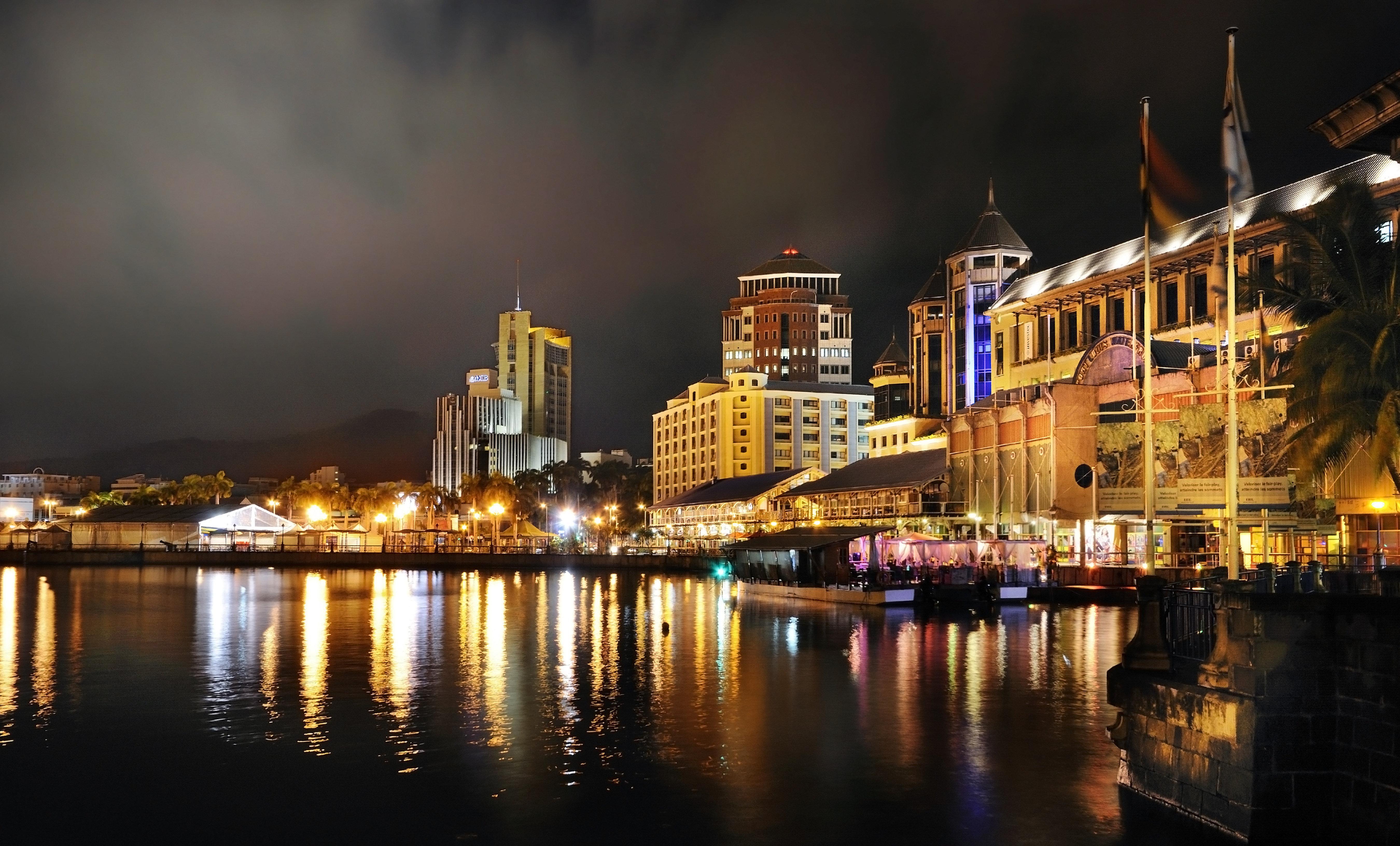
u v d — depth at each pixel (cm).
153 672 4138
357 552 15288
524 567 14788
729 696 3566
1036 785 2438
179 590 9525
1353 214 4853
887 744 2847
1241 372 7812
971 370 15950
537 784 2480
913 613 7019
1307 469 4584
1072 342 12825
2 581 11094
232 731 3038
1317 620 1941
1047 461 9594
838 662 4412
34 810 2309
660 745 2848
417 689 3734
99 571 13488
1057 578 8575
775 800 2348
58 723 3147
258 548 17075
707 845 2072
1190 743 2116
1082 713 3256
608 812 2277
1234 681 2011
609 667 4291
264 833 2164
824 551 8831
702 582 11550
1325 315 4828
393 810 2297
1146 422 3469
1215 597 2219
